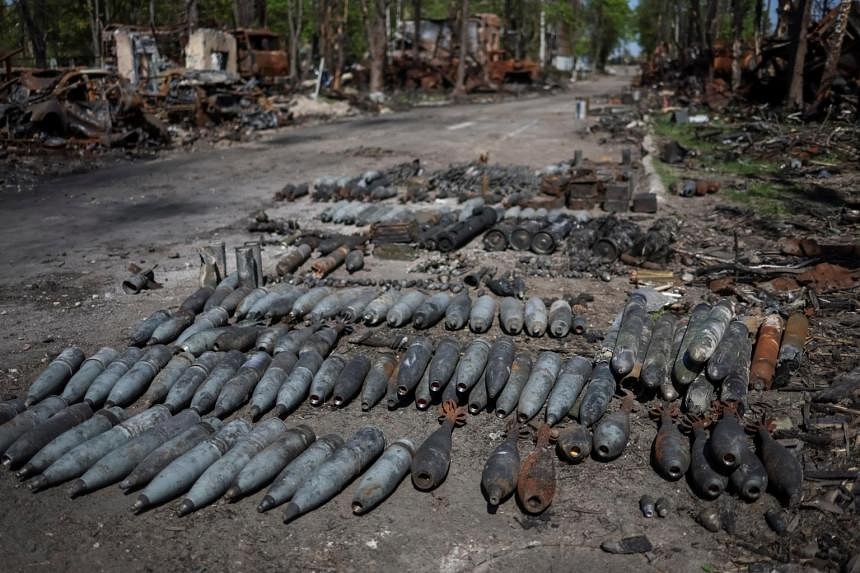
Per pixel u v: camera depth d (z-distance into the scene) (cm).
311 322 730
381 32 3809
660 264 900
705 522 427
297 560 409
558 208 1204
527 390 554
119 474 482
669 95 3181
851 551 397
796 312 710
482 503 458
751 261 895
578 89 5062
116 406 566
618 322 684
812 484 455
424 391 573
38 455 488
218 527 438
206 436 514
